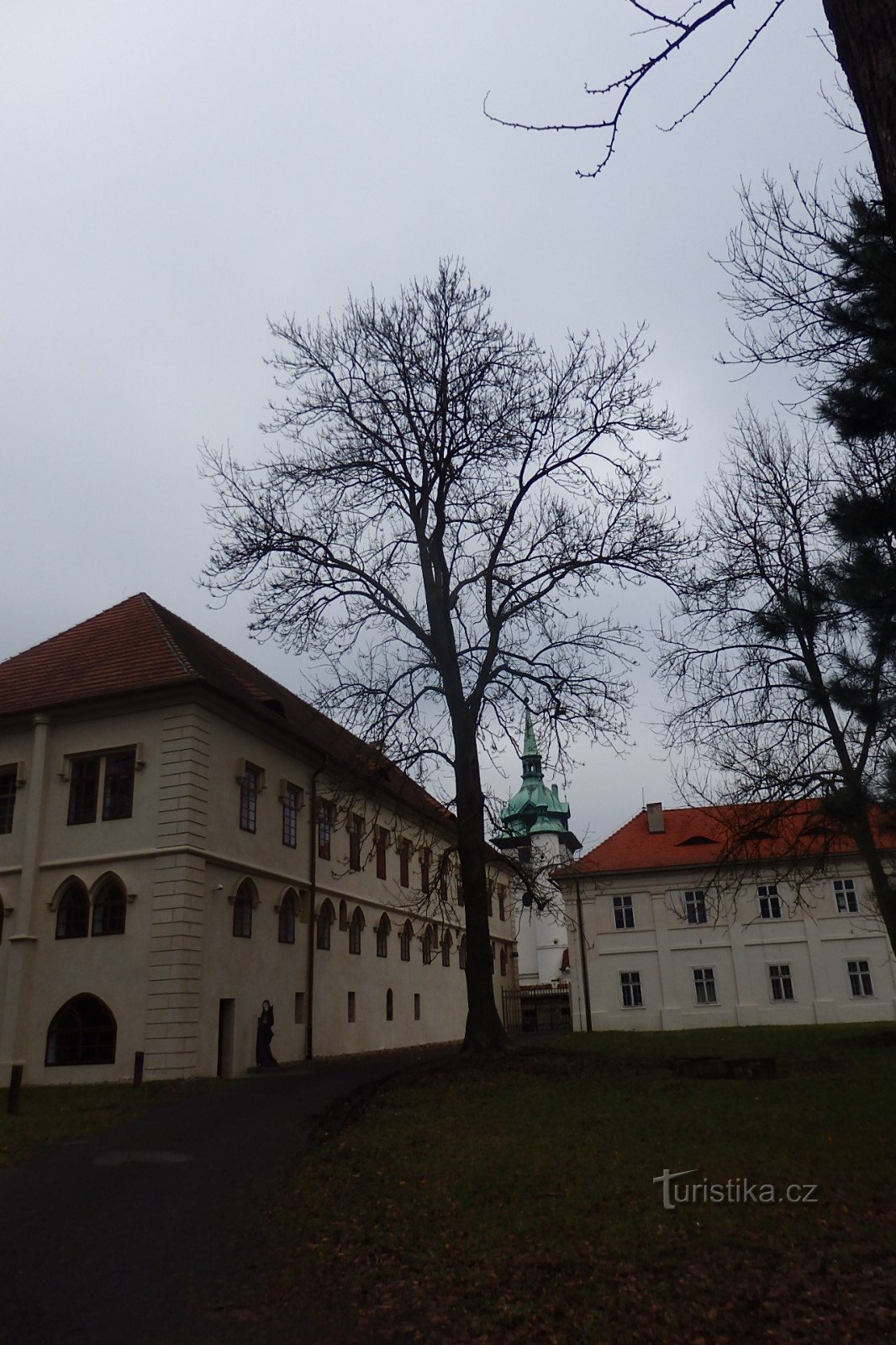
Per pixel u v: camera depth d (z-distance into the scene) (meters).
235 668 36.25
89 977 25.66
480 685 23.50
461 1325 7.34
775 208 10.73
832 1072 18.59
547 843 71.81
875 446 13.36
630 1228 9.03
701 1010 45.44
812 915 45.59
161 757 26.64
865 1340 6.65
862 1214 9.09
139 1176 12.42
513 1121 14.20
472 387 24.36
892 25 4.50
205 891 26.38
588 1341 6.94
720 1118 13.62
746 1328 6.98
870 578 12.17
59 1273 8.72
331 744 37.28
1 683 30.30
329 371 25.28
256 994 28.61
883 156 4.60
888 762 13.56
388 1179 11.28
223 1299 8.02
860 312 10.48
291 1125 15.56
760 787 21.70
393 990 40.34
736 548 22.97
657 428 24.42
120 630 30.78
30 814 27.23
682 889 47.00
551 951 72.88
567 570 23.91
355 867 37.00
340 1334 7.27
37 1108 18.94
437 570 24.55
